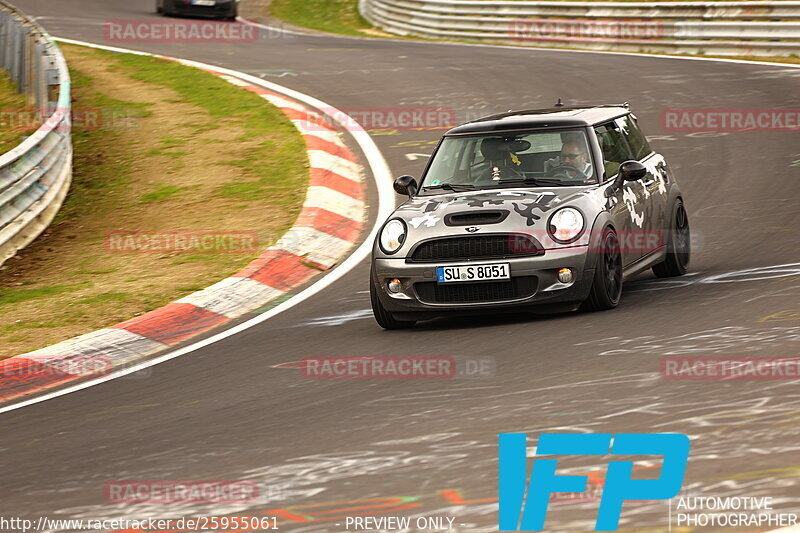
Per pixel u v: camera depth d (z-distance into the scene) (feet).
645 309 80.89
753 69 201.46
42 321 97.55
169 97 200.54
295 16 351.87
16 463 59.82
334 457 53.83
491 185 88.28
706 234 110.11
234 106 189.98
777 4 222.07
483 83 204.23
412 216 85.10
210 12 321.32
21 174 133.59
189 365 80.43
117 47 259.80
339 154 159.63
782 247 99.60
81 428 66.03
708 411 53.83
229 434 60.49
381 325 85.81
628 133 96.84
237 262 113.29
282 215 130.93
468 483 47.78
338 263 113.91
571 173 87.40
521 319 83.35
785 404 53.57
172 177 153.89
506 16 278.05
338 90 204.64
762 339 66.95
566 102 182.29
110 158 165.48
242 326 92.53
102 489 52.90
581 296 80.79
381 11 326.03
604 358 66.95
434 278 82.12
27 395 78.38
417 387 65.72
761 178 130.82
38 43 182.60
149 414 67.41
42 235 135.95
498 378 65.41
